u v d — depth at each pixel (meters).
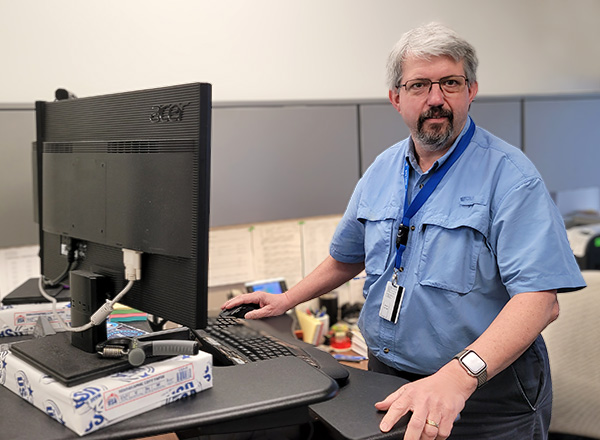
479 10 2.89
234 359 1.31
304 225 2.61
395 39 2.72
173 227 0.92
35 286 1.52
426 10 2.77
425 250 1.44
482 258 1.38
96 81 2.21
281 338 1.45
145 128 0.97
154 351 0.89
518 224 1.32
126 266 0.99
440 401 1.03
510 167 1.38
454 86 1.41
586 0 3.19
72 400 0.80
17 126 1.92
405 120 1.49
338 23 2.59
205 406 0.86
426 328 1.43
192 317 0.92
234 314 1.60
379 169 1.65
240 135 2.14
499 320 1.24
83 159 1.08
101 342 0.94
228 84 2.41
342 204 2.35
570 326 1.86
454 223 1.40
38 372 0.89
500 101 2.57
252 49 2.44
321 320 2.39
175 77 2.32
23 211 1.95
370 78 2.69
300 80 2.54
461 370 1.13
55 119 1.23
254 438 0.98
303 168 2.26
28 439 0.79
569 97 2.75
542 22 3.06
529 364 1.40
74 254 1.15
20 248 2.17
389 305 1.48
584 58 3.22
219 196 2.13
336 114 2.29
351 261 1.75
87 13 2.18
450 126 1.42
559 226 1.32
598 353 1.84
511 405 1.40
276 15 2.47
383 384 1.09
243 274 2.50
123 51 2.24
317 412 0.97
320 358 1.26
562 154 2.76
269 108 2.18
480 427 1.41
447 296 1.40
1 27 2.07
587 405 1.85
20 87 2.11
